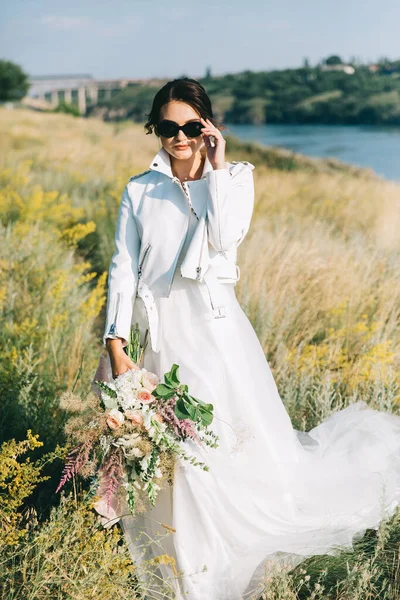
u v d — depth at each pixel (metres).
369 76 144.88
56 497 3.34
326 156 48.88
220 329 2.78
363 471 3.03
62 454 2.88
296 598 2.65
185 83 2.74
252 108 146.75
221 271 2.81
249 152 28.22
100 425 2.58
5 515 2.78
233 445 2.70
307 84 150.50
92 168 15.27
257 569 2.75
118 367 2.76
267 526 2.77
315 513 2.89
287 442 2.89
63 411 3.79
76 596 2.40
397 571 2.73
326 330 5.26
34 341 4.69
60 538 2.63
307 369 4.33
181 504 2.62
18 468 2.85
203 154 2.89
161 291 2.79
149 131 2.90
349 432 3.23
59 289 5.31
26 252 6.62
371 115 128.75
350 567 2.84
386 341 4.59
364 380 4.28
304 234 8.23
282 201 12.41
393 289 5.78
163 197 2.82
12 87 113.62
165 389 2.61
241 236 2.79
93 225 7.69
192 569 2.61
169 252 2.77
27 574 2.59
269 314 5.01
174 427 2.57
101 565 2.49
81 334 4.92
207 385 2.69
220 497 2.65
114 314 2.78
